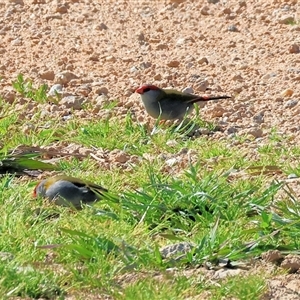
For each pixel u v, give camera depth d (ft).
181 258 29.32
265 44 59.11
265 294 27.12
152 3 66.13
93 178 37.58
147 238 31.22
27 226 31.40
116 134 44.83
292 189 36.11
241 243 30.55
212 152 42.04
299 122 47.62
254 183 36.78
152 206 32.94
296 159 41.55
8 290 26.27
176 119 47.67
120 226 31.63
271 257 29.68
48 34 59.88
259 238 30.25
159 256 28.84
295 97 50.85
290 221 31.83
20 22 61.77
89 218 32.14
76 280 27.30
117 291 26.71
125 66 55.26
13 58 55.67
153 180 35.09
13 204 32.78
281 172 39.50
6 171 38.91
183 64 55.93
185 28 61.93
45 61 55.36
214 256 29.48
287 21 62.44
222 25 62.34
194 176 35.42
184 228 32.58
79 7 65.00
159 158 41.01
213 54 57.77
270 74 54.29
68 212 33.30
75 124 45.96
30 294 26.40
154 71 54.60
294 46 57.82
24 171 38.99
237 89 52.39
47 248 28.91
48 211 33.04
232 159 40.88
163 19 63.46
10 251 29.07
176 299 26.14
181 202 33.63
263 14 64.03
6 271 26.68
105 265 28.07
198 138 45.06
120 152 42.06
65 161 40.01
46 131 43.96
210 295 26.86
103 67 55.01
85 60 55.93
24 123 45.65
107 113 48.11
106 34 60.44
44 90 50.03
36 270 27.48
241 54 57.67
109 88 51.88
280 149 42.88
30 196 34.19
